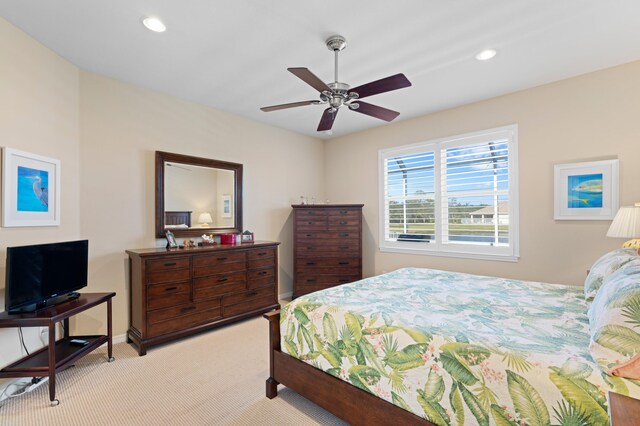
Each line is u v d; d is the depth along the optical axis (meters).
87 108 2.95
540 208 3.35
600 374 1.12
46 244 2.35
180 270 3.11
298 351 2.05
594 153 3.02
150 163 3.39
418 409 1.47
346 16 2.16
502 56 2.71
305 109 4.02
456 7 2.07
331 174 5.45
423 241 4.32
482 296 2.19
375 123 4.62
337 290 2.39
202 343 3.08
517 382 1.22
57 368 2.14
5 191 2.18
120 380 2.38
